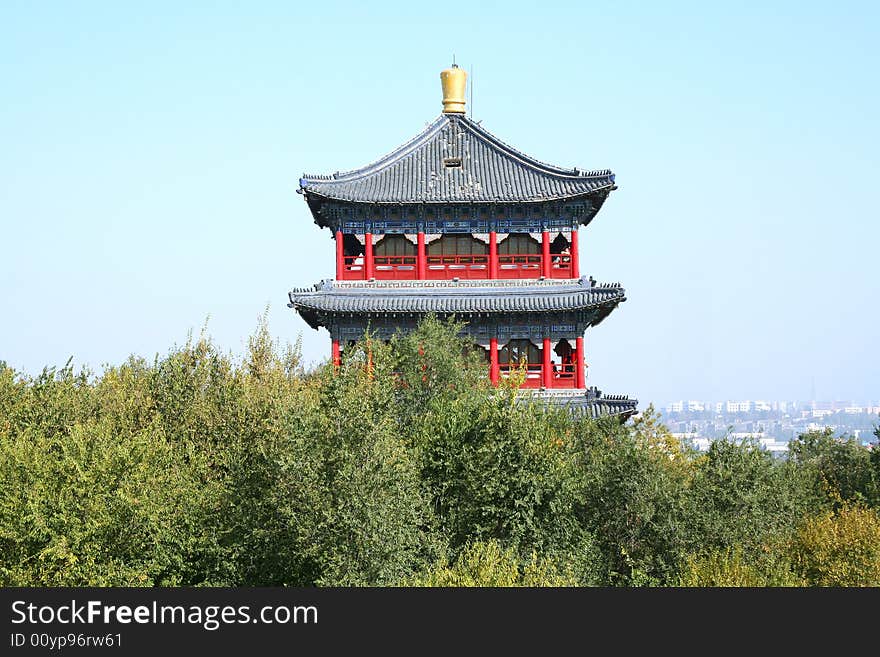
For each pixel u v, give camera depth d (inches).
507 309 6707.7
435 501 4633.4
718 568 4173.2
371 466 4013.3
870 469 6742.1
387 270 6998.0
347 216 7003.0
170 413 5270.7
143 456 4244.6
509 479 4510.3
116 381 5639.8
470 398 5147.6
